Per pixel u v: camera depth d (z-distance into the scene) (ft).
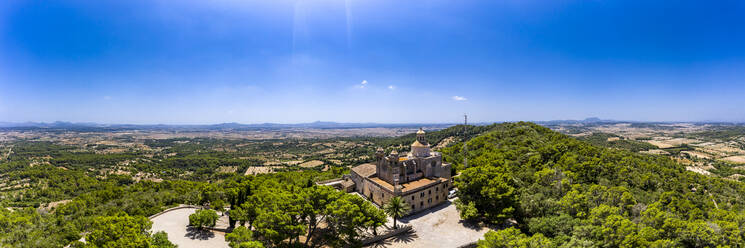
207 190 327.88
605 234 201.36
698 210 280.51
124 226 178.91
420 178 315.78
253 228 235.20
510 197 257.55
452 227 256.52
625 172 404.36
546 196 292.20
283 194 218.59
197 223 239.91
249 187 279.90
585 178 388.37
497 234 191.93
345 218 201.46
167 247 179.83
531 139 538.47
